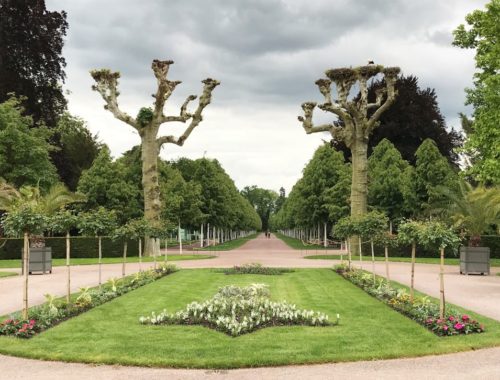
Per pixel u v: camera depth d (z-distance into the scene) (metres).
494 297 15.13
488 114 23.91
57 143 44.44
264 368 7.70
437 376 7.21
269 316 11.10
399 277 21.03
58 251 35.69
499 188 27.06
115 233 18.41
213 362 7.84
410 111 49.41
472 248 22.92
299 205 51.22
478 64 24.72
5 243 34.41
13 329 9.87
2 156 35.88
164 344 8.94
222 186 53.25
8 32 40.72
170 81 33.34
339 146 55.50
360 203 32.47
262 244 65.31
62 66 43.66
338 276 21.30
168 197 42.03
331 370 7.55
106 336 9.59
